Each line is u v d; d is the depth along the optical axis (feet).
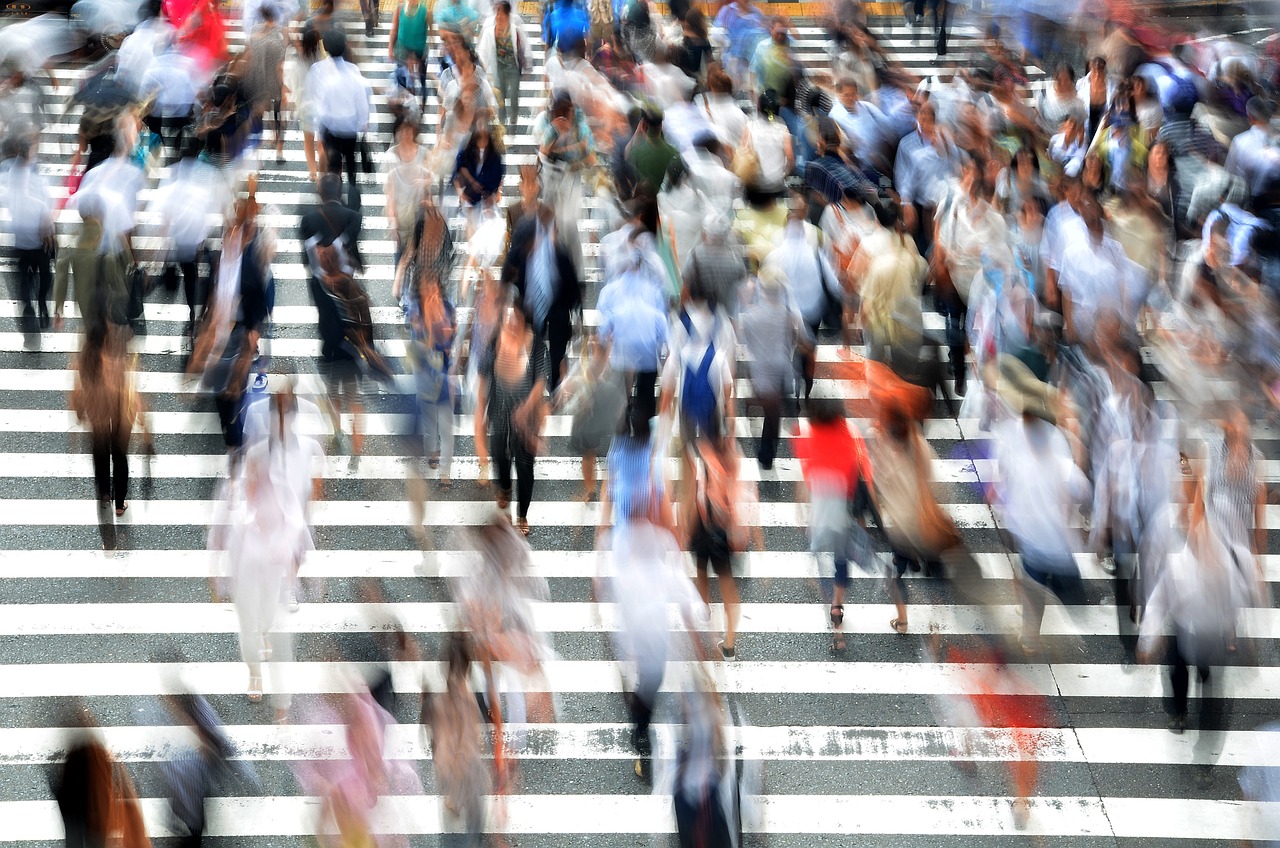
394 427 36.42
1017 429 30.14
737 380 42.19
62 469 38.52
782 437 40.42
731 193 43.83
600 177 46.85
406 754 29.22
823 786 28.76
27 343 43.57
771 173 45.34
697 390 31.27
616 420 34.27
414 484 34.86
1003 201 43.27
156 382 42.11
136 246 48.29
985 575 35.19
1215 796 28.68
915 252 38.42
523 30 56.24
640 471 27.58
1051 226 39.63
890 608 34.04
